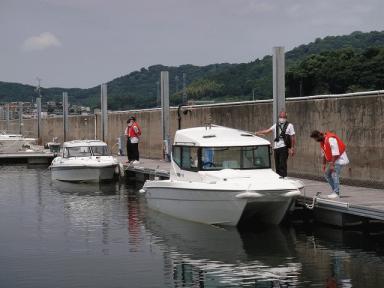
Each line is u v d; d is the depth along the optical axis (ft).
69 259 44.80
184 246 48.08
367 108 60.49
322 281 37.40
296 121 72.69
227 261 42.93
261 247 46.93
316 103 68.69
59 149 153.28
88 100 526.57
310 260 42.45
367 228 52.37
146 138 122.72
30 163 145.69
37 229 57.11
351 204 49.49
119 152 127.34
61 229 56.85
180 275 39.68
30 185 95.91
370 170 60.49
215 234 52.42
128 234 53.62
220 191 53.11
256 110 80.02
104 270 41.45
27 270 41.73
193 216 57.52
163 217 61.46
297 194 52.70
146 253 46.14
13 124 273.13
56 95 548.31
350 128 63.00
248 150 57.72
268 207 53.93
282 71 63.31
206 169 57.11
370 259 42.27
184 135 60.18
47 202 75.61
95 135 154.51
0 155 142.92
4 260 44.78
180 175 60.18
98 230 55.93
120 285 37.83
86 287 37.52
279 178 55.21
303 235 50.75
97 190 87.66
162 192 61.62
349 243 47.34
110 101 414.00
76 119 176.14
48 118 210.59
